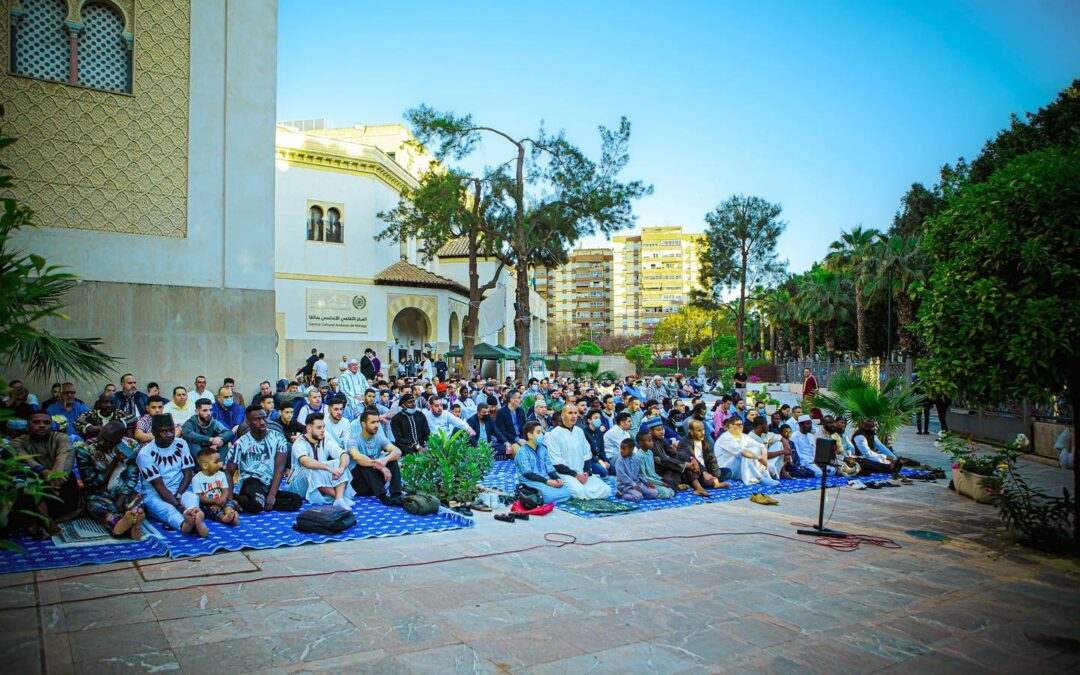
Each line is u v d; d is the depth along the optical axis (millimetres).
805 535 7660
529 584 5629
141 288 11562
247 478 7930
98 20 11516
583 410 14969
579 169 25141
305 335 27953
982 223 7055
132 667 3857
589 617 4910
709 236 47719
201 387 11461
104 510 6734
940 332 7324
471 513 8406
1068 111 25328
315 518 7023
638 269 137125
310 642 4297
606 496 9492
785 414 12984
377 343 29500
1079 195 6477
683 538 7426
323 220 28531
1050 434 14328
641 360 68312
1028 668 4281
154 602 4922
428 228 25750
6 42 10828
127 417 9398
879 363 26859
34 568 5621
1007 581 6086
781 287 55781
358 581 5559
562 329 116625
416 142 24438
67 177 11141
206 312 12055
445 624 4680
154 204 11750
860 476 12141
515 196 25750
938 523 8422
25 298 4105
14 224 4273
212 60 12258
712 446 11766
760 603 5340
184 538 6645
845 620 5027
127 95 11570
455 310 34438
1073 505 7219
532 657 4191
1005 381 6809
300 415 10836
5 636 4246
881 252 35125
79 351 8469
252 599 5051
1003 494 7746
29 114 10914
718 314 69312
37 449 6820
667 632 4672
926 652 4488
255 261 12477
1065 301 6422
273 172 12703
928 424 21125
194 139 12070
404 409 10719
